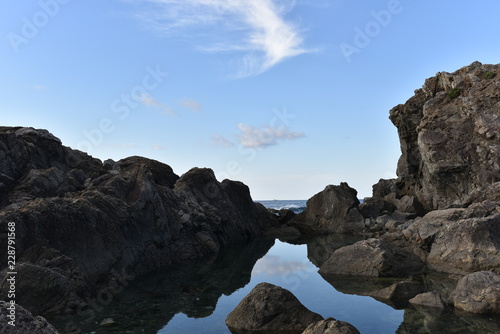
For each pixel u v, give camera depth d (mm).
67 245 15695
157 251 21594
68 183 22734
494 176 32406
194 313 12047
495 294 11336
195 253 24906
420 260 19312
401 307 12023
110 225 18172
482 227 17219
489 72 38062
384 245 18891
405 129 44469
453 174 35406
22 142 22906
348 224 38906
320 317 10680
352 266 18219
